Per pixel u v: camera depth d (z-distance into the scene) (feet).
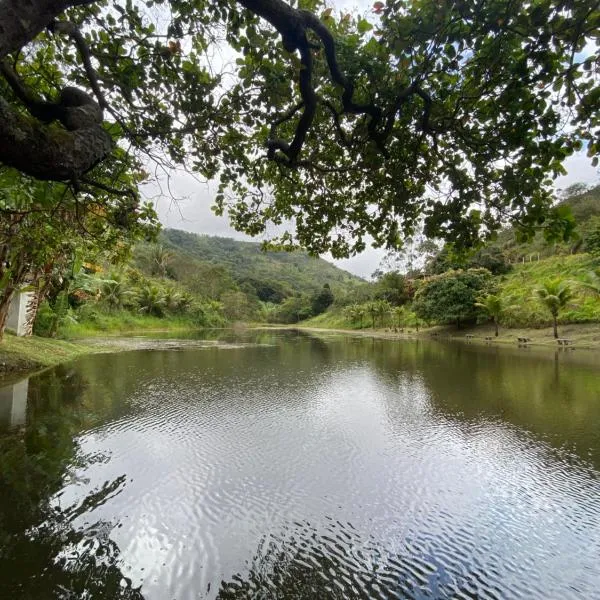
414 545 13.12
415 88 9.11
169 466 18.48
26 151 5.55
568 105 8.23
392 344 89.71
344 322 195.42
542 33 7.86
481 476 18.17
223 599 10.61
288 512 14.88
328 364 53.31
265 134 12.30
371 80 9.68
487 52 8.52
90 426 23.68
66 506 14.74
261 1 7.32
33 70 10.73
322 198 13.64
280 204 14.25
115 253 19.97
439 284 112.98
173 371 44.21
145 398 31.01
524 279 108.88
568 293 76.59
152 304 134.62
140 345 72.84
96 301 92.68
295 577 11.51
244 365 51.11
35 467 17.84
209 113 10.70
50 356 46.55
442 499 16.08
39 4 5.71
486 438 23.15
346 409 29.30
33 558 11.85
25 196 12.74
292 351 71.56
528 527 14.17
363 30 9.45
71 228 16.66
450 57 8.55
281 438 22.80
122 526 13.62
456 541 13.34
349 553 12.62
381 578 11.55
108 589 10.79
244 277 307.58
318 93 11.26
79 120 6.89
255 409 28.81
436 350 73.51
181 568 11.71
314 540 13.23
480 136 9.59
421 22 8.02
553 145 8.55
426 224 10.34
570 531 13.96
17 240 18.69
